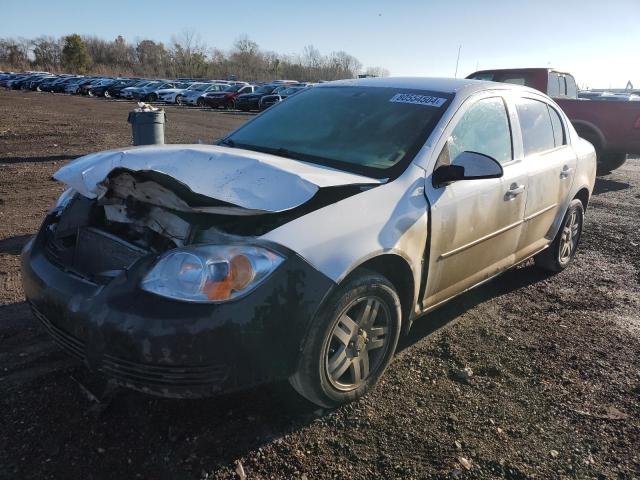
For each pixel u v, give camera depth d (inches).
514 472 96.2
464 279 139.9
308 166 115.9
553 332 152.3
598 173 443.8
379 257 108.1
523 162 157.2
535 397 119.5
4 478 87.4
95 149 462.0
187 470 91.8
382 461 97.1
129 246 105.9
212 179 101.9
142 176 95.9
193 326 86.2
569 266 211.6
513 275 199.2
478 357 135.1
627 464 100.1
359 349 109.2
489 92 149.6
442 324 153.3
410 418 109.3
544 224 175.2
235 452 96.6
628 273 206.5
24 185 305.3
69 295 96.1
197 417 104.9
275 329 91.7
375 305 109.9
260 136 145.1
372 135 131.7
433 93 140.7
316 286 95.1
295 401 112.1
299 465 94.8
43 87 1754.4
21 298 152.4
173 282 88.9
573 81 465.4
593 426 110.6
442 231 123.2
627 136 386.6
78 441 96.5
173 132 641.6
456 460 98.2
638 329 157.5
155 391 89.2
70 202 125.0
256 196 95.5
